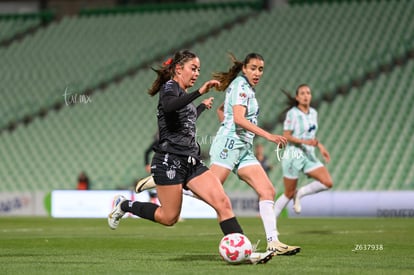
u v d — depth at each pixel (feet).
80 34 374.63
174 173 87.51
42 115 337.93
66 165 305.94
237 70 103.04
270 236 102.94
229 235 88.63
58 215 248.52
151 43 357.61
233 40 344.49
